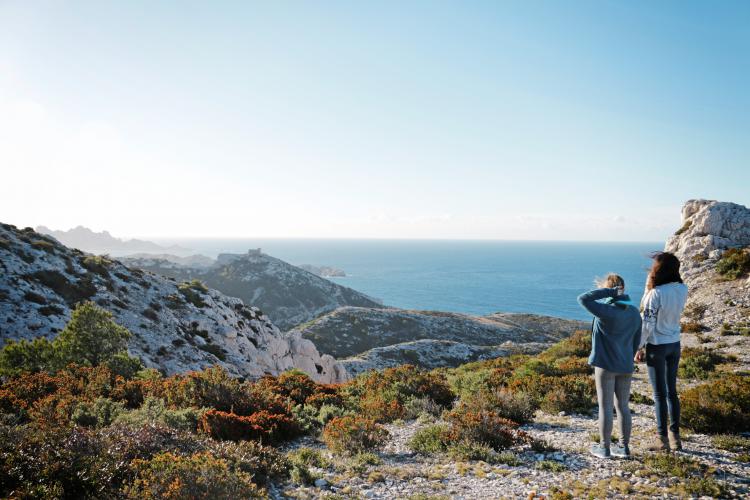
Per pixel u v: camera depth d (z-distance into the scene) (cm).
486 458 704
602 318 621
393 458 748
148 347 2769
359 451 760
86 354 1625
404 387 1304
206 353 3108
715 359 1594
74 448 552
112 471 521
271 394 1077
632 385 1356
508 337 11594
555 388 1131
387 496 564
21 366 1448
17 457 504
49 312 2628
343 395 1355
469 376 1528
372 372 1579
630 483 558
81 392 1084
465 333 11512
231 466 596
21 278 2817
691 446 677
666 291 625
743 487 525
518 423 930
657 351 639
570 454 704
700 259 3069
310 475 620
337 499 540
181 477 492
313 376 4200
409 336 10856
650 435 753
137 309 3216
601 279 658
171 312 3450
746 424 751
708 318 2411
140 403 1038
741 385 846
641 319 632
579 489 554
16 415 873
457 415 873
